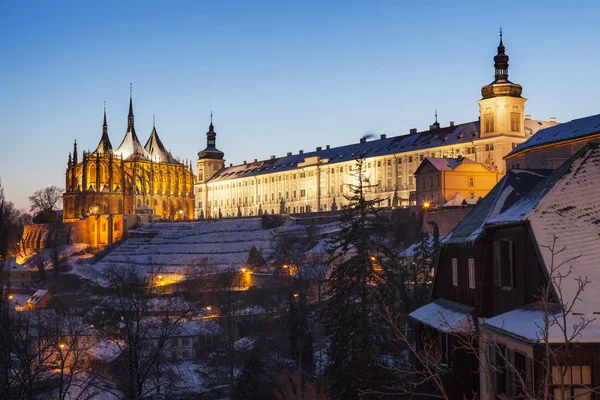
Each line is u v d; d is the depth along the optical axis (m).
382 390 42.47
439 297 42.16
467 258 36.62
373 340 45.06
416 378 41.81
